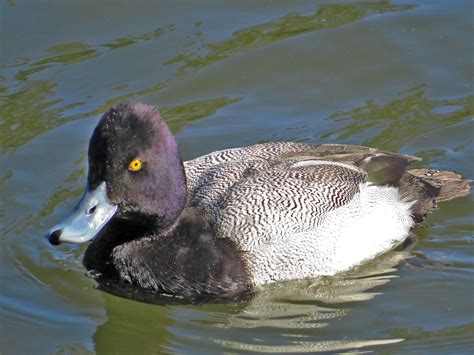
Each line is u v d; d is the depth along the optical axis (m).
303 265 11.16
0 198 12.80
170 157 10.52
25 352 10.27
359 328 10.62
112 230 11.07
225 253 10.84
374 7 16.28
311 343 10.34
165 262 10.88
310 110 14.48
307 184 11.38
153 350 10.36
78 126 13.88
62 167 13.33
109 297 11.21
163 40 15.54
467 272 11.59
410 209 12.26
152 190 10.49
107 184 10.27
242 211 11.05
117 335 10.63
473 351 10.14
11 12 16.02
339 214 11.38
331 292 11.32
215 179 11.47
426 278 11.51
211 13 16.19
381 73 15.15
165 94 14.55
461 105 14.53
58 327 10.70
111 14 16.08
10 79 14.70
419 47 15.54
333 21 16.12
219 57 15.27
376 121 14.26
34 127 13.93
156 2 16.28
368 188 11.81
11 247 11.98
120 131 10.20
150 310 11.05
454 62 15.26
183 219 10.96
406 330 10.55
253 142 13.79
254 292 11.01
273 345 10.31
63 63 15.05
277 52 15.45
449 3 16.28
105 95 14.44
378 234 11.69
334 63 15.31
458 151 13.75
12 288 11.30
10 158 13.42
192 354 10.19
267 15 16.20
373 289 11.32
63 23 15.84
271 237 11.02
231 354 10.16
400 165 12.31
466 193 12.86
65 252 12.04
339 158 11.91
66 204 12.69
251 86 14.88
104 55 15.19
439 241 12.20
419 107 14.52
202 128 14.01
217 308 10.98
